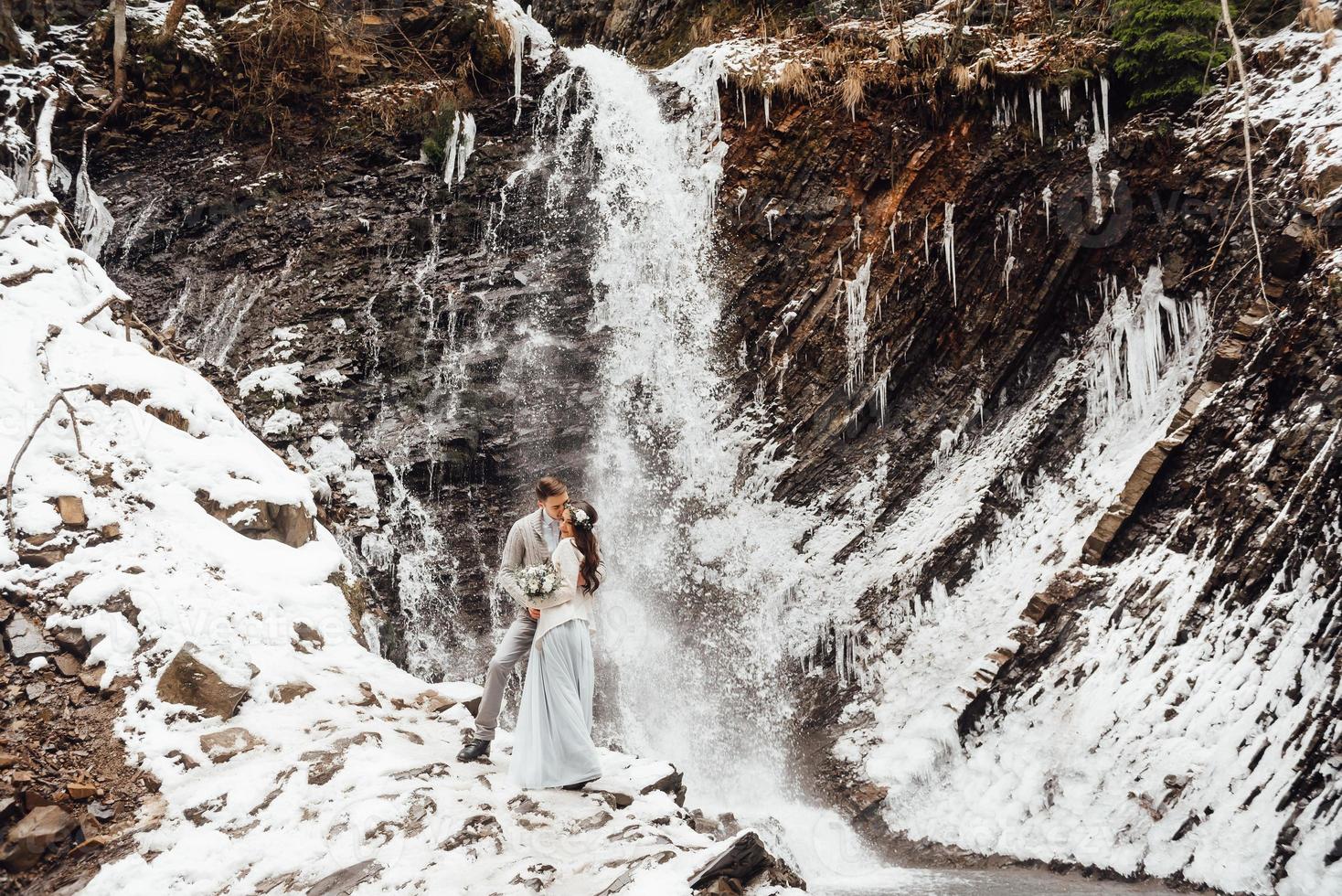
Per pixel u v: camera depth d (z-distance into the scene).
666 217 14.19
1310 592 8.73
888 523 12.66
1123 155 12.82
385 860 5.07
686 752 11.27
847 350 13.27
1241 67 6.61
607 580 12.48
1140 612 9.82
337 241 13.72
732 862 4.99
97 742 6.15
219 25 14.44
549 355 13.48
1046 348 13.22
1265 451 9.69
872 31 14.46
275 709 6.67
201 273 13.37
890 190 13.55
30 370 8.33
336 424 12.15
